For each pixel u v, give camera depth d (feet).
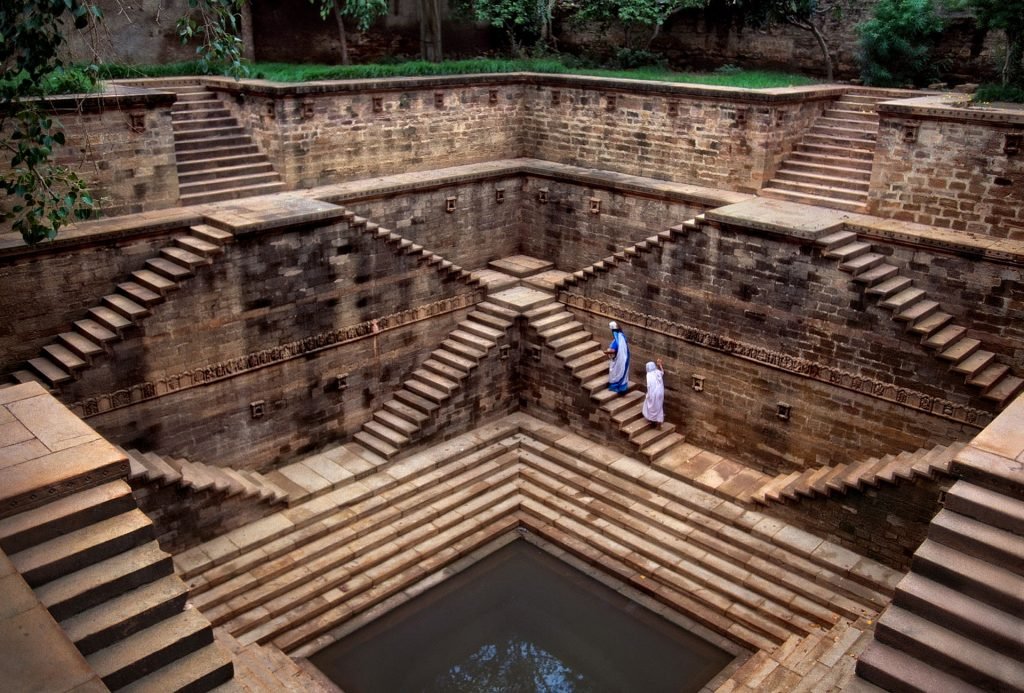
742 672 53.83
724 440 72.74
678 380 74.90
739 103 74.49
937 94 75.97
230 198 71.82
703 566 62.69
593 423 76.89
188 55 88.69
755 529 63.41
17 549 29.84
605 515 68.74
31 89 50.19
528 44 109.09
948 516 31.50
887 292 59.88
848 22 90.43
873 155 72.79
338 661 56.34
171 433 62.80
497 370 80.12
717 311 70.23
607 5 98.68
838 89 80.18
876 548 59.21
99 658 28.91
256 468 68.85
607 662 57.31
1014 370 58.70
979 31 81.30
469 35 106.73
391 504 68.18
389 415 76.18
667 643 58.49
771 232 64.54
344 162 79.10
